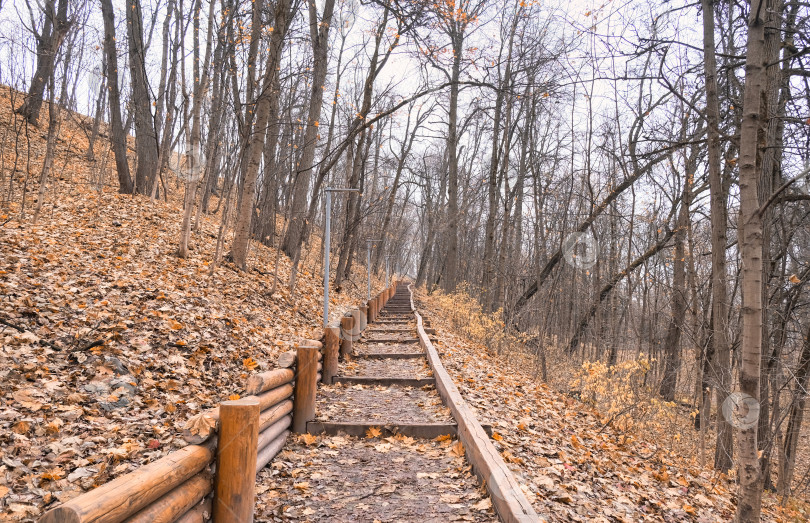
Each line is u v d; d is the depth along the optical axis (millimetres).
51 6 10844
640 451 8031
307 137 17484
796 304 9125
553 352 18656
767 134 7746
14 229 9305
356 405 7074
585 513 4258
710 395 11266
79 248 9461
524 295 20719
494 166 20875
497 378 10258
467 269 35406
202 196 15039
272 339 9047
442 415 6406
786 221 9359
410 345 12844
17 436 3920
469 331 17375
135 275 8789
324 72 16875
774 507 8344
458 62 13758
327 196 12164
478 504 3805
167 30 18578
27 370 4949
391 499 4016
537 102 17844
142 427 4750
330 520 3631
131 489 2266
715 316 8570
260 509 3744
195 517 2943
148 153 18781
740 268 10680
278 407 5164
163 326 7094
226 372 6781
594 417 9414
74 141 21625
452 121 26734
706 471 8336
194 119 11492
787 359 9852
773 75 7867
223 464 3180
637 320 21375
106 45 16250
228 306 9484
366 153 22891
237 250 12930
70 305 6707
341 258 21516
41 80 16750
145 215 14383
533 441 6055
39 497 3354
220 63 12680
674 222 15555
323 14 16641
